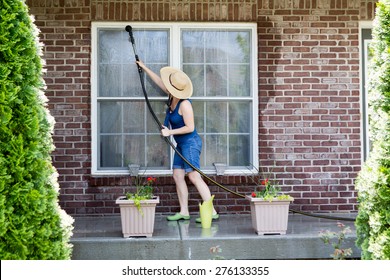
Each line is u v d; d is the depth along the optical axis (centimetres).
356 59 632
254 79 633
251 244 486
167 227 546
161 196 625
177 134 570
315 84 630
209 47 639
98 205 618
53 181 376
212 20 624
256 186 628
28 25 358
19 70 345
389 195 377
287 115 629
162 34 637
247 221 584
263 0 628
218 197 626
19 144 341
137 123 635
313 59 630
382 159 386
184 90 572
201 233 509
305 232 515
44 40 614
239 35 640
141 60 634
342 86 631
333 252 488
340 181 630
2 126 336
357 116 630
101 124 632
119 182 617
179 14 623
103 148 632
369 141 644
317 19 631
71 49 617
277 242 488
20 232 340
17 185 340
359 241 423
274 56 629
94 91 625
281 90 629
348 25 632
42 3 614
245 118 641
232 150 639
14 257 341
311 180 629
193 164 570
